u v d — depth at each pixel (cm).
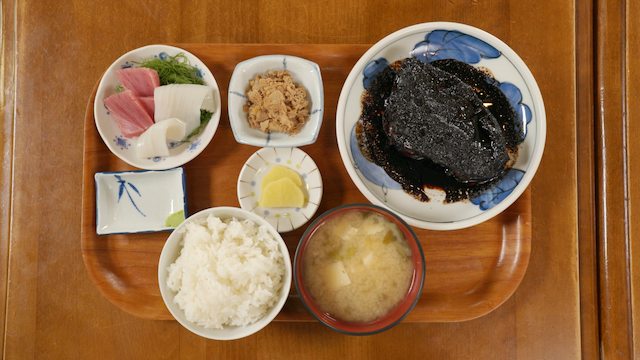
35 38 49
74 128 49
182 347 47
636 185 49
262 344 47
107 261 45
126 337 47
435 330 47
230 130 47
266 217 46
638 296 48
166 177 46
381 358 47
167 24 49
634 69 49
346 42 50
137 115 45
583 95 49
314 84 45
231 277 41
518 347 48
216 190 46
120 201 46
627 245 48
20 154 48
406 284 42
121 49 49
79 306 47
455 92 44
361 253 42
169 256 42
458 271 46
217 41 49
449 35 45
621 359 48
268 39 50
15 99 49
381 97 46
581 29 49
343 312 42
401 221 41
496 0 49
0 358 47
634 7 49
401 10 49
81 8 49
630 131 49
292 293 45
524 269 45
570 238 48
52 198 48
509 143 46
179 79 46
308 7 50
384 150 46
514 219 46
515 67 45
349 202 46
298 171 46
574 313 48
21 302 47
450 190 46
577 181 49
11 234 48
